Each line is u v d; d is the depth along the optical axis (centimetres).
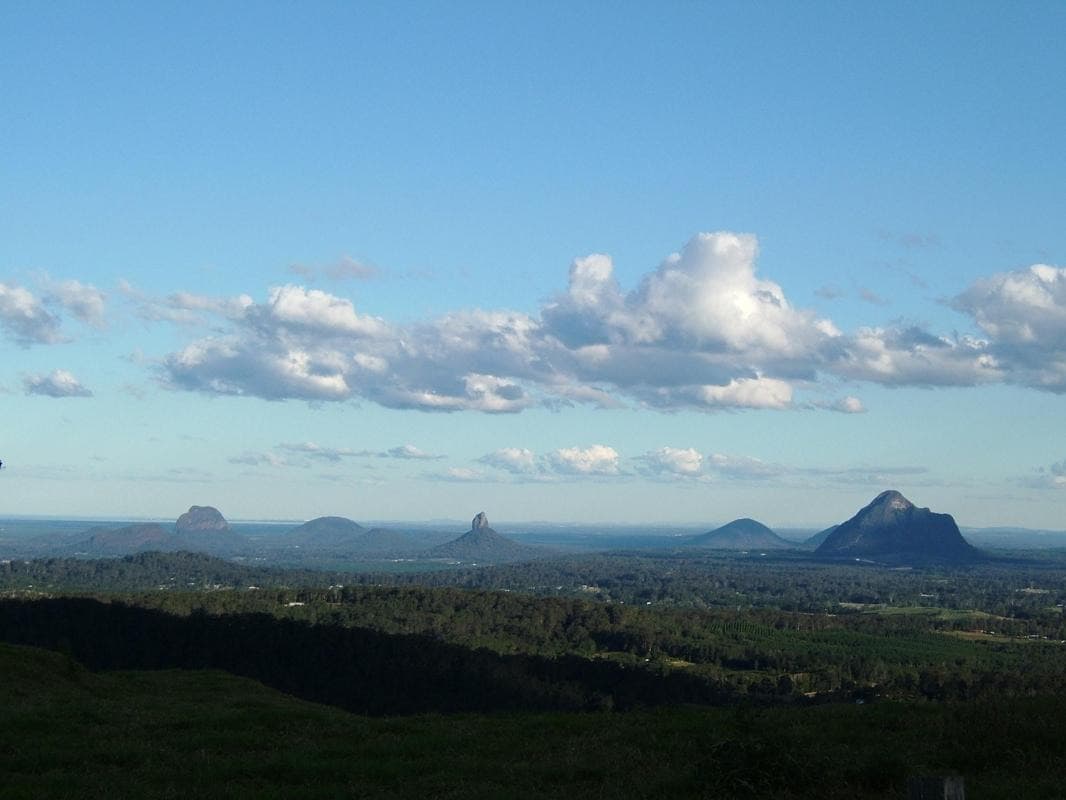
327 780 2022
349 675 7569
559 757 2228
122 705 3528
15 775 2019
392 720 3036
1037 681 7431
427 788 1916
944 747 2177
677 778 1886
